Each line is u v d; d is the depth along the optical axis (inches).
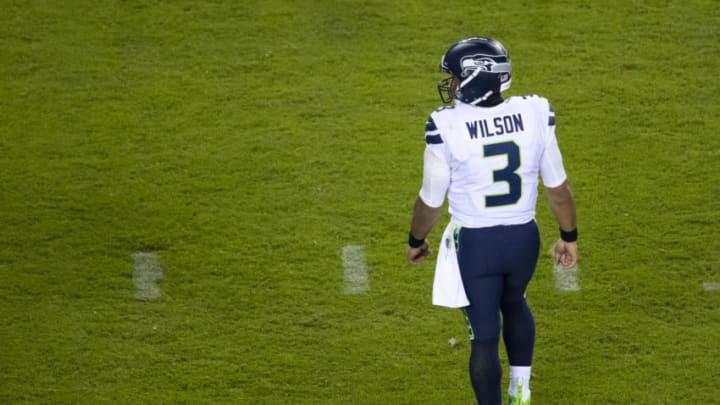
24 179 1062.4
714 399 766.5
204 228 995.3
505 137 653.9
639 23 1286.9
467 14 1310.3
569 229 695.1
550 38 1267.2
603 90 1182.9
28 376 809.5
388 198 1035.9
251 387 795.4
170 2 1341.0
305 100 1182.3
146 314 886.4
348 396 783.1
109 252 965.2
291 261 952.3
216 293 911.7
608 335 846.5
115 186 1053.2
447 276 681.6
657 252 948.0
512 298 701.3
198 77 1222.3
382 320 876.0
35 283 923.4
